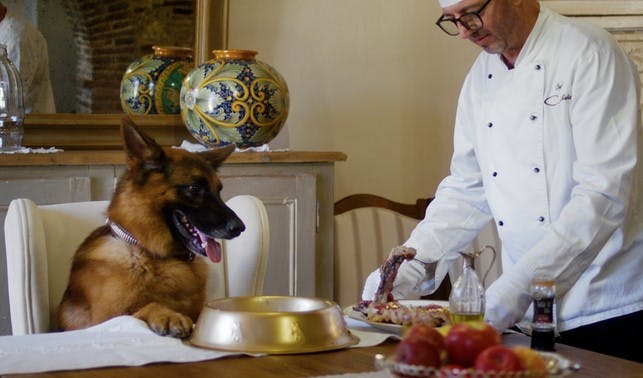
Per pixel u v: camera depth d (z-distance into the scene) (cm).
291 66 431
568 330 261
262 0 425
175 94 384
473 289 206
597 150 245
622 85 252
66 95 385
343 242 408
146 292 251
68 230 269
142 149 256
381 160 448
